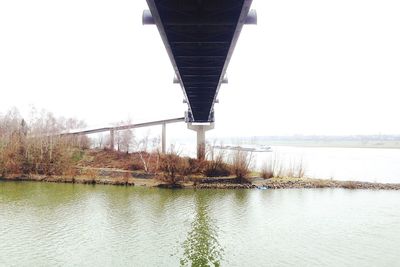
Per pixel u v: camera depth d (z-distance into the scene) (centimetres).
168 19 1606
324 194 5597
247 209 4566
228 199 5178
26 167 7175
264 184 6256
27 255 2892
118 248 3086
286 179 6719
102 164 7856
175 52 2108
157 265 2742
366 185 6266
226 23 1606
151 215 4216
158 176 6569
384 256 2969
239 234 3522
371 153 19438
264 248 3130
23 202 4769
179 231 3597
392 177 7831
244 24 1738
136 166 7362
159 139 9275
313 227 3775
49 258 2842
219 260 2856
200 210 4494
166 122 9444
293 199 5216
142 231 3581
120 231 3566
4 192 5459
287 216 4225
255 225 3838
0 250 2991
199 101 4622
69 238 3328
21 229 3569
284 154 17100
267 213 4369
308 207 4697
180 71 2525
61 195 5284
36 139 7850
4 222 3806
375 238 3422
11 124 10031
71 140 8681
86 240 3278
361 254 3006
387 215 4281
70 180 6494
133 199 5097
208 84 3120
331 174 8219
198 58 2175
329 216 4231
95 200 4972
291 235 3500
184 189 5931
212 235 3481
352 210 4538
